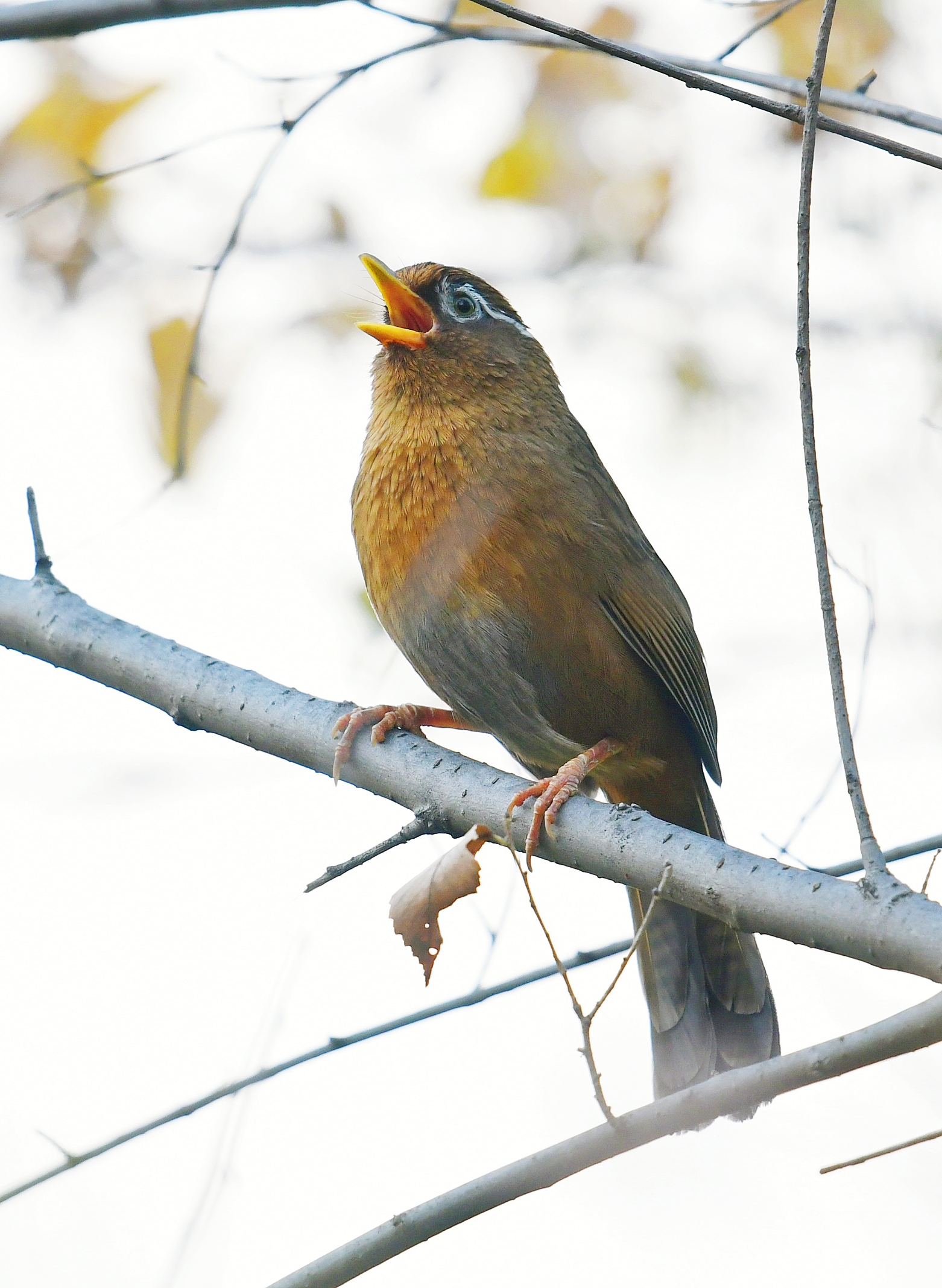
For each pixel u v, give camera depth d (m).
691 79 6.49
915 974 5.63
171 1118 7.21
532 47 10.43
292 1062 7.43
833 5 6.09
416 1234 5.70
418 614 8.80
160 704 8.05
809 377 5.91
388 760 7.70
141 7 8.53
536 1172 5.59
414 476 8.80
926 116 7.84
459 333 9.16
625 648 8.99
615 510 9.22
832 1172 5.16
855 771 5.88
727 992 9.00
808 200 5.98
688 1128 5.46
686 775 9.55
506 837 6.84
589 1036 5.54
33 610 8.26
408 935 6.84
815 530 5.84
